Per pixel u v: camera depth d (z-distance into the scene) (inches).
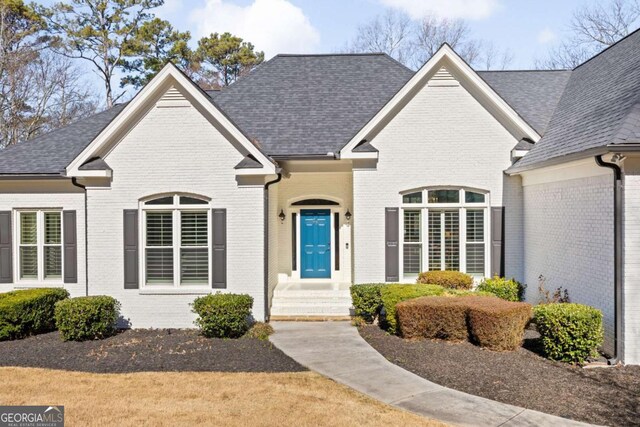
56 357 403.9
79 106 1534.2
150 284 510.0
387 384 331.0
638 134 351.3
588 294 410.0
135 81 1596.9
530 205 518.9
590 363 366.9
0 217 556.1
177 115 504.7
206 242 508.7
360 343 431.8
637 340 364.2
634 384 327.0
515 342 396.2
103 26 1549.0
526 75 685.3
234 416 279.1
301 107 618.5
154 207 507.5
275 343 434.9
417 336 431.5
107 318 466.3
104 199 506.9
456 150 532.4
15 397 312.5
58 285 557.0
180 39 1643.7
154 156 505.7
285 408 290.8
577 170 424.5
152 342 444.8
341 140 557.9
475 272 538.0
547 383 328.2
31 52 1347.2
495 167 531.5
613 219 374.6
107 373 364.8
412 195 538.3
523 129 519.8
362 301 497.7
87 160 496.7
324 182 636.7
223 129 503.2
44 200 557.9
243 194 503.8
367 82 661.3
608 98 458.6
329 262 650.2
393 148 534.6
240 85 668.7
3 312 452.1
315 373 356.8
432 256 538.9
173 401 303.9
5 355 410.9
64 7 1487.5
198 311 458.9
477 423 269.0
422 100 533.6
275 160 533.3
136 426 265.9
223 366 375.2
